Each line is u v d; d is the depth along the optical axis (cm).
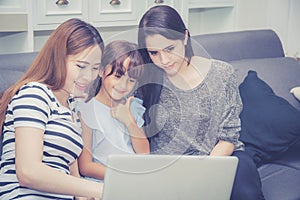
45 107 150
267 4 371
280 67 277
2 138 161
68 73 144
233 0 360
